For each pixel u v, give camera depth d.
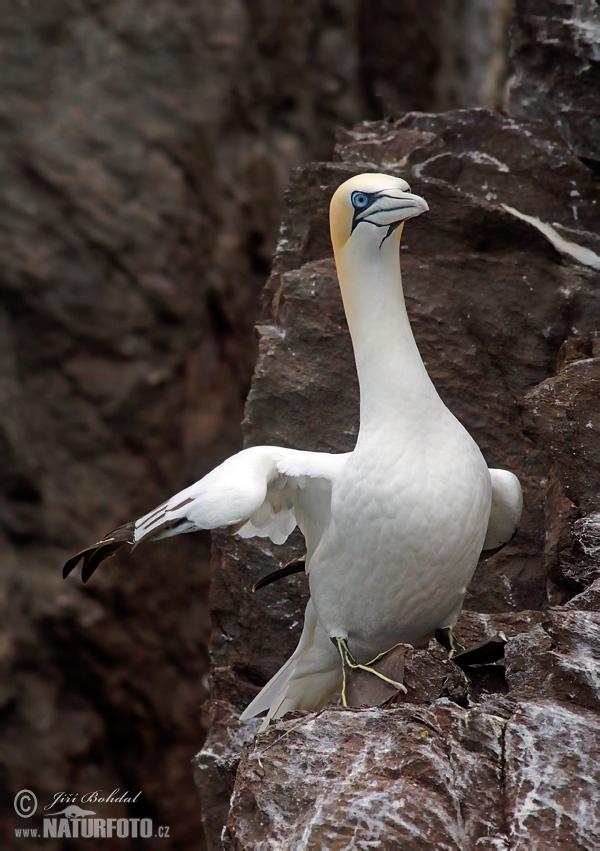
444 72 26.03
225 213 21.83
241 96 21.91
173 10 21.19
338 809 6.76
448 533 8.48
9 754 20.09
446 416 8.86
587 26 13.98
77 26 20.95
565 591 10.23
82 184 20.69
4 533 20.38
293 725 7.56
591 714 7.24
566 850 6.47
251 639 11.56
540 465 11.53
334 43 23.38
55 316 20.62
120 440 20.81
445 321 12.15
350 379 11.95
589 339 11.71
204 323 21.61
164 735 20.53
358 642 9.07
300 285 12.41
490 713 7.36
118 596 19.97
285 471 8.98
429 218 12.68
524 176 13.76
